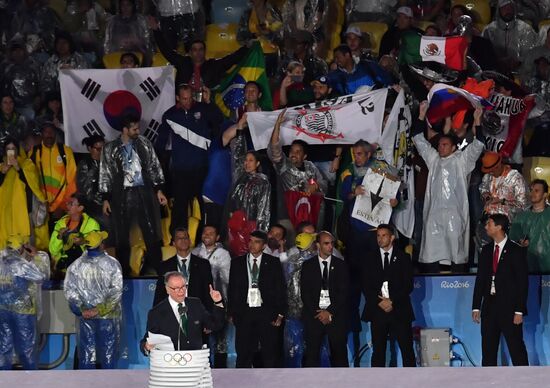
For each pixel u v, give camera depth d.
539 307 43.38
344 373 30.25
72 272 41.81
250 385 29.20
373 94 46.16
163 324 29.08
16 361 43.34
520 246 40.66
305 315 41.09
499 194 44.00
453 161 44.47
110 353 42.19
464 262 44.53
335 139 45.84
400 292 41.16
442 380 29.17
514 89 47.22
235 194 44.53
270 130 45.66
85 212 45.47
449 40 47.09
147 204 45.09
